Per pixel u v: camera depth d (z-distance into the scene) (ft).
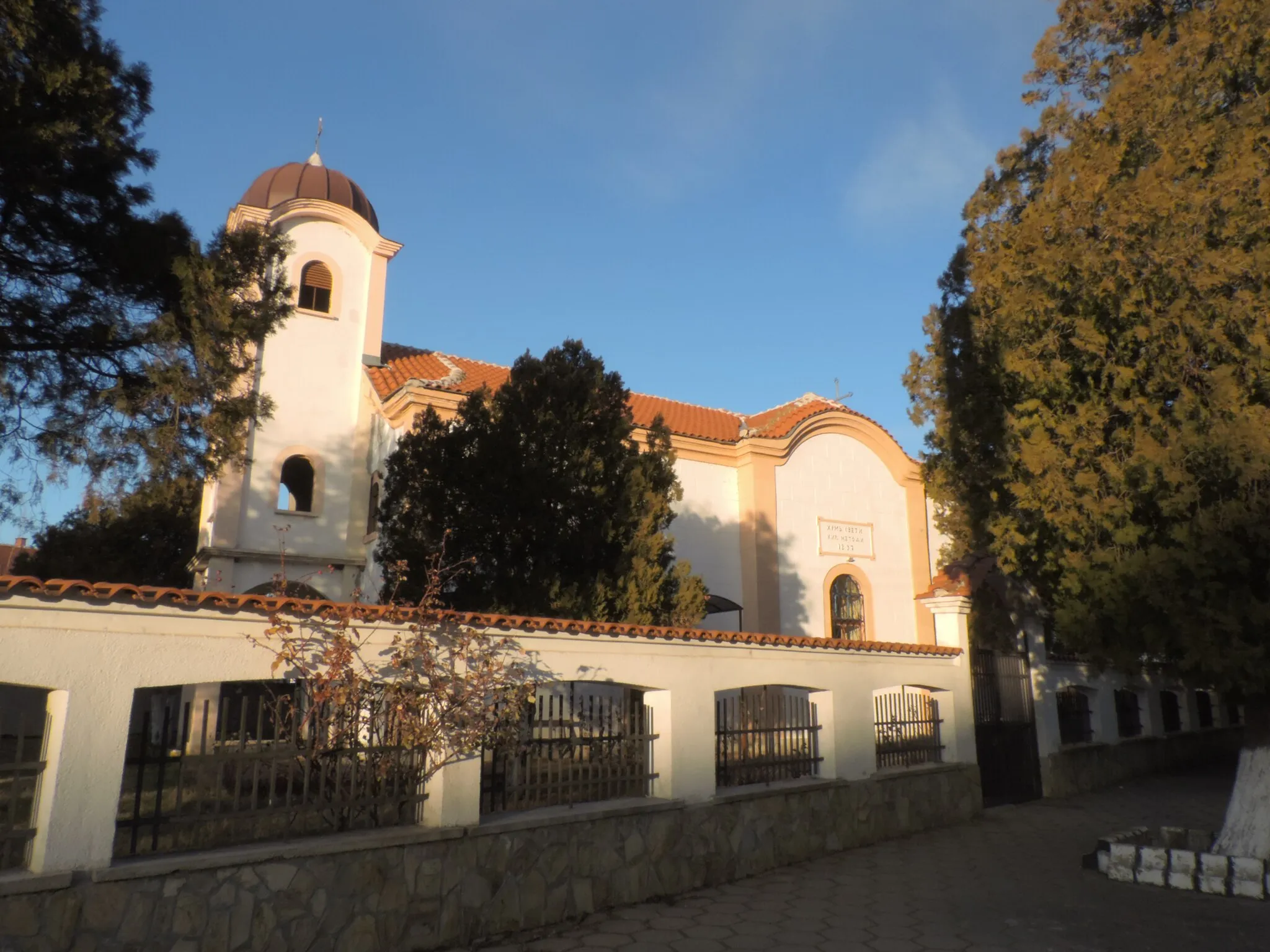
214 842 20.70
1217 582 28.45
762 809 32.68
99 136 38.29
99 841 18.30
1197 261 29.66
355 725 22.98
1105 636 31.99
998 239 41.14
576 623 27.71
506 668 25.82
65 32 37.58
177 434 40.86
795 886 30.12
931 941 24.27
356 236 77.46
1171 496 29.35
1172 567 28.89
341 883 21.49
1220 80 32.65
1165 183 30.71
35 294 40.14
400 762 23.71
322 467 71.26
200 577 74.33
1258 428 27.50
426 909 22.88
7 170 35.86
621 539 45.88
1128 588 30.12
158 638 19.77
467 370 76.84
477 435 46.21
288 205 74.33
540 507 44.55
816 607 73.72
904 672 41.34
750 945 23.82
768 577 71.10
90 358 41.86
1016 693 50.47
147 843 21.49
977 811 43.57
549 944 23.76
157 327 39.52
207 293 40.22
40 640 18.07
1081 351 32.94
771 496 73.36
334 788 22.75
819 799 35.06
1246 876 28.91
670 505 69.56
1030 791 49.26
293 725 22.00
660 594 45.34
